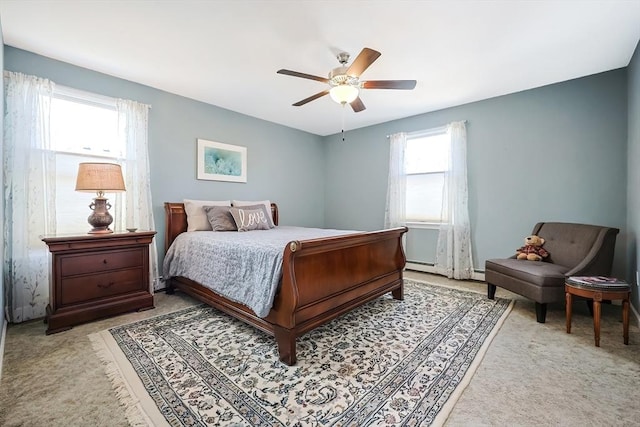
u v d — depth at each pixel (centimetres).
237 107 409
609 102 296
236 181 429
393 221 460
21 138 248
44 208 258
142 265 275
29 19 212
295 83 327
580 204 314
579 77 311
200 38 237
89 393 151
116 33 231
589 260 249
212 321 248
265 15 207
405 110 419
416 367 176
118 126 308
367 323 243
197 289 287
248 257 218
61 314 227
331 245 209
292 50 256
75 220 288
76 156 288
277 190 491
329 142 562
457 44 245
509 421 131
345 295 230
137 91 327
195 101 380
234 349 199
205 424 129
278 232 335
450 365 178
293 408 140
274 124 485
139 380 162
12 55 250
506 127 361
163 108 350
